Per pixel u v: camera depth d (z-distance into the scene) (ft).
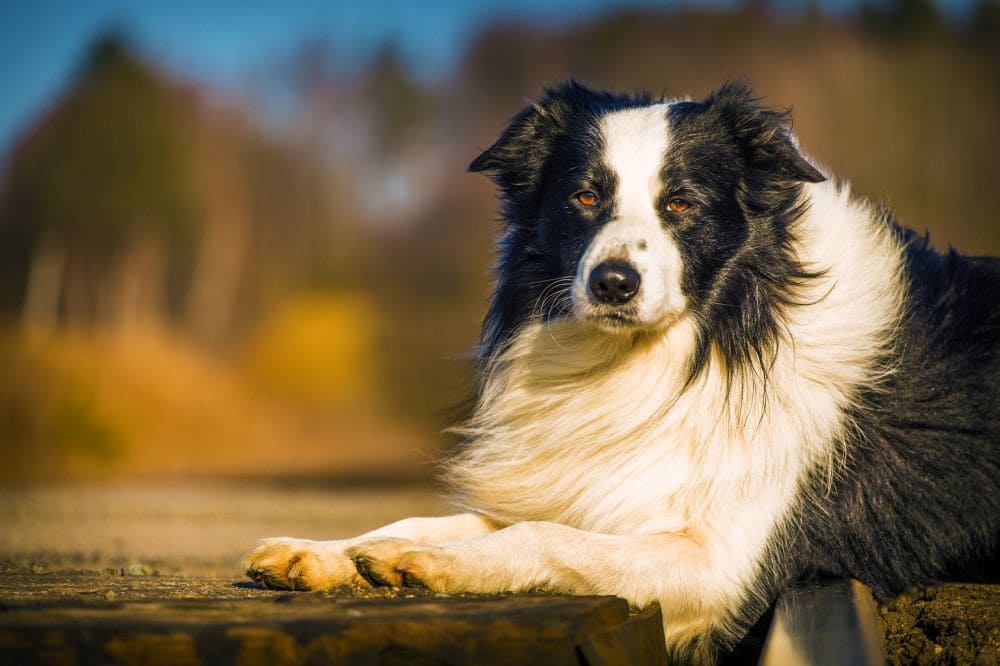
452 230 216.13
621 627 14.42
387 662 13.19
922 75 169.78
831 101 166.50
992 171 159.74
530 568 16.79
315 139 244.63
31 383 135.64
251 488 74.79
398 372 186.91
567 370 20.40
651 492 19.10
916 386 20.15
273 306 214.07
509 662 13.26
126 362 154.51
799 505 19.08
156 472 114.62
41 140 213.66
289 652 12.96
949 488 19.97
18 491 67.92
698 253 19.56
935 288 21.21
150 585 16.98
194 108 231.50
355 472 104.12
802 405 19.22
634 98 22.40
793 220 20.27
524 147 21.58
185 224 217.15
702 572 17.70
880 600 19.47
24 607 13.52
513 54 216.54
